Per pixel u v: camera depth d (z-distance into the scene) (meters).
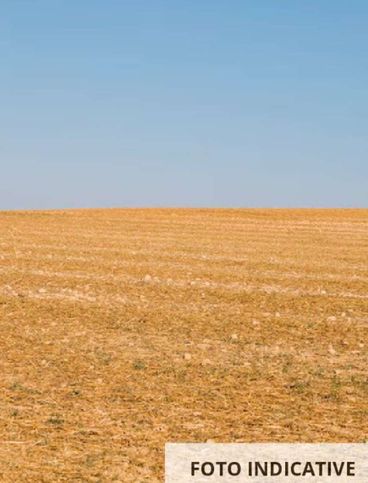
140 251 37.19
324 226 61.56
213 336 16.94
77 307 20.42
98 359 14.48
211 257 35.09
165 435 10.35
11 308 20.14
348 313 20.66
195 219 66.50
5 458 9.42
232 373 13.56
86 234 48.19
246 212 76.69
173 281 26.30
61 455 9.58
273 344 16.27
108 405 11.57
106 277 27.03
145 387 12.57
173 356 14.87
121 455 9.62
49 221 60.78
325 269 31.36
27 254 34.56
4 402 11.62
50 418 10.91
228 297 22.97
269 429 10.65
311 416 11.21
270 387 12.69
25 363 14.13
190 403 11.73
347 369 14.10
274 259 34.97
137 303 21.38
